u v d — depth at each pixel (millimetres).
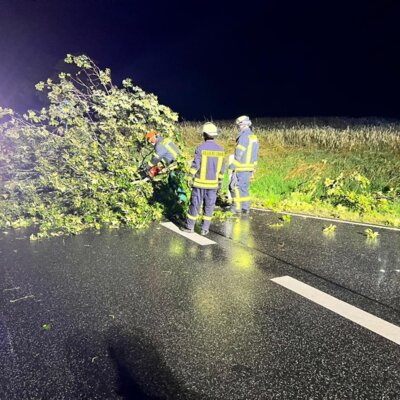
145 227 6621
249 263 5137
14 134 7309
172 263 5125
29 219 6918
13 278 4707
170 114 7727
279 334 3590
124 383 2994
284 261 5211
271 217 7285
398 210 7539
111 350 3373
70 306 4066
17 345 3441
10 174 7418
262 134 14430
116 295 4289
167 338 3529
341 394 2893
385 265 5109
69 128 7770
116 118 7793
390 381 3025
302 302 4148
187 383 2994
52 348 3400
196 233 6324
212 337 3541
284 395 2881
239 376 3064
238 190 7270
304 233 6383
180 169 7359
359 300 4203
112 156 6910
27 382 3002
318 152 11961
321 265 5090
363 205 7633
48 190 7266
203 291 4371
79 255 5410
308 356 3295
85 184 6703
